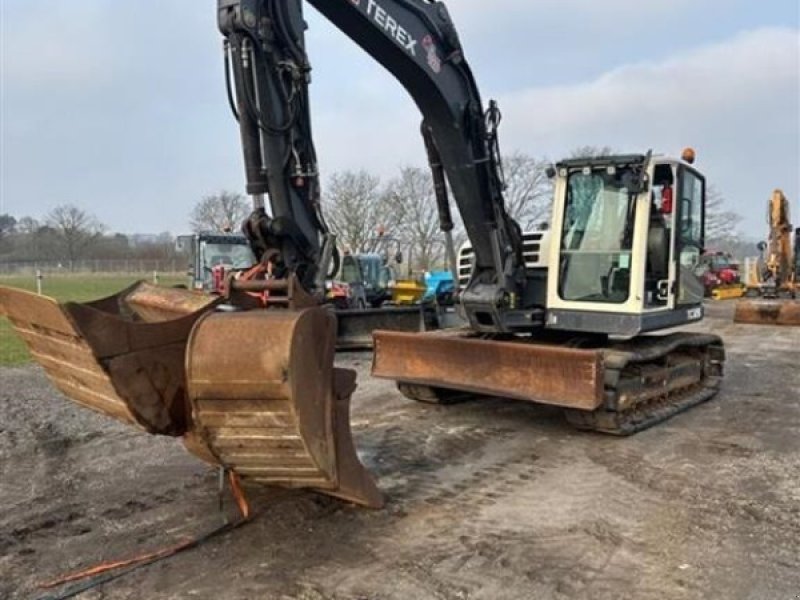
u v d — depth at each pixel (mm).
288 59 4254
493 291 6863
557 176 6984
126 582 3568
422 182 39875
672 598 3455
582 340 7246
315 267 4328
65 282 40656
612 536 4191
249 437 3555
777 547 4039
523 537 4168
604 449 6027
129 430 6465
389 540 4094
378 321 11930
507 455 5852
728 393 8492
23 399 7809
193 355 3453
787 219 21125
